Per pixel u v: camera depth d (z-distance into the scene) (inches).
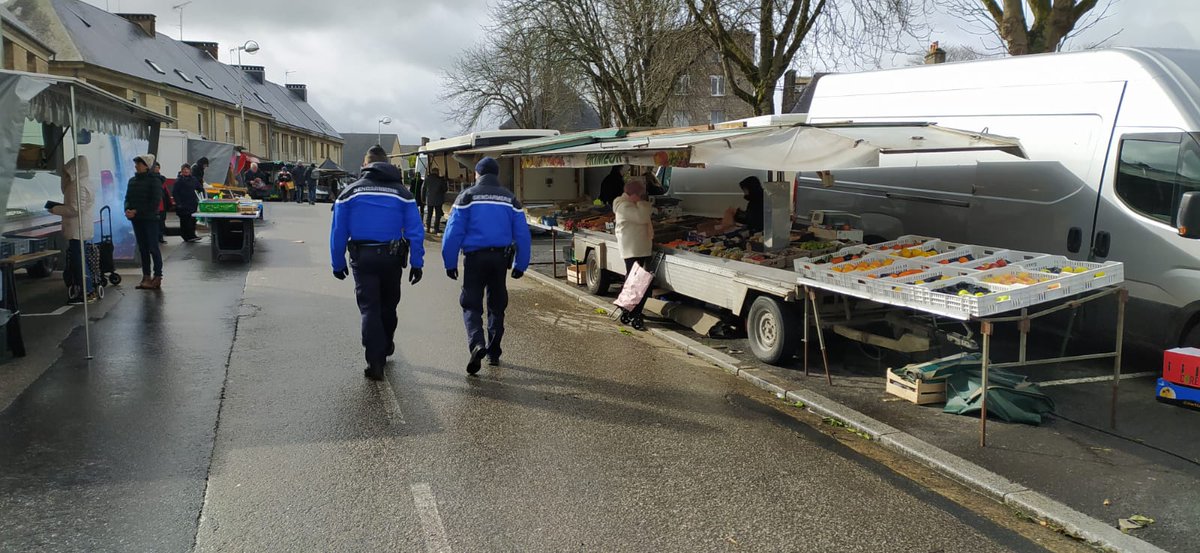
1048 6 431.2
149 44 1777.8
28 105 268.7
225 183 957.2
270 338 310.3
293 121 2630.4
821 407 234.1
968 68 326.6
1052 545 154.3
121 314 350.9
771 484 180.4
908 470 192.5
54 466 179.2
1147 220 258.5
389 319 271.9
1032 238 297.1
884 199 370.9
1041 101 295.0
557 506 164.9
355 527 152.8
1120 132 267.3
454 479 177.3
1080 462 193.6
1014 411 222.7
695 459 194.7
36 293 400.5
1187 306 248.5
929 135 275.0
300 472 179.2
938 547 151.3
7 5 1254.9
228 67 2394.2
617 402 240.4
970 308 198.2
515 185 617.6
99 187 479.2
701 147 260.1
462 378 261.4
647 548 147.6
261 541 146.3
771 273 281.7
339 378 256.7
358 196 250.2
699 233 373.7
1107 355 220.7
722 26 565.6
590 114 1486.2
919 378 238.4
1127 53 272.4
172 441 196.9
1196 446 205.5
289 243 648.4
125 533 148.0
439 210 819.4
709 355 299.0
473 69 1587.1
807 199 422.9
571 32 840.3
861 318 283.3
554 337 332.5
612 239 413.4
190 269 491.5
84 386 241.4
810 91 419.8
